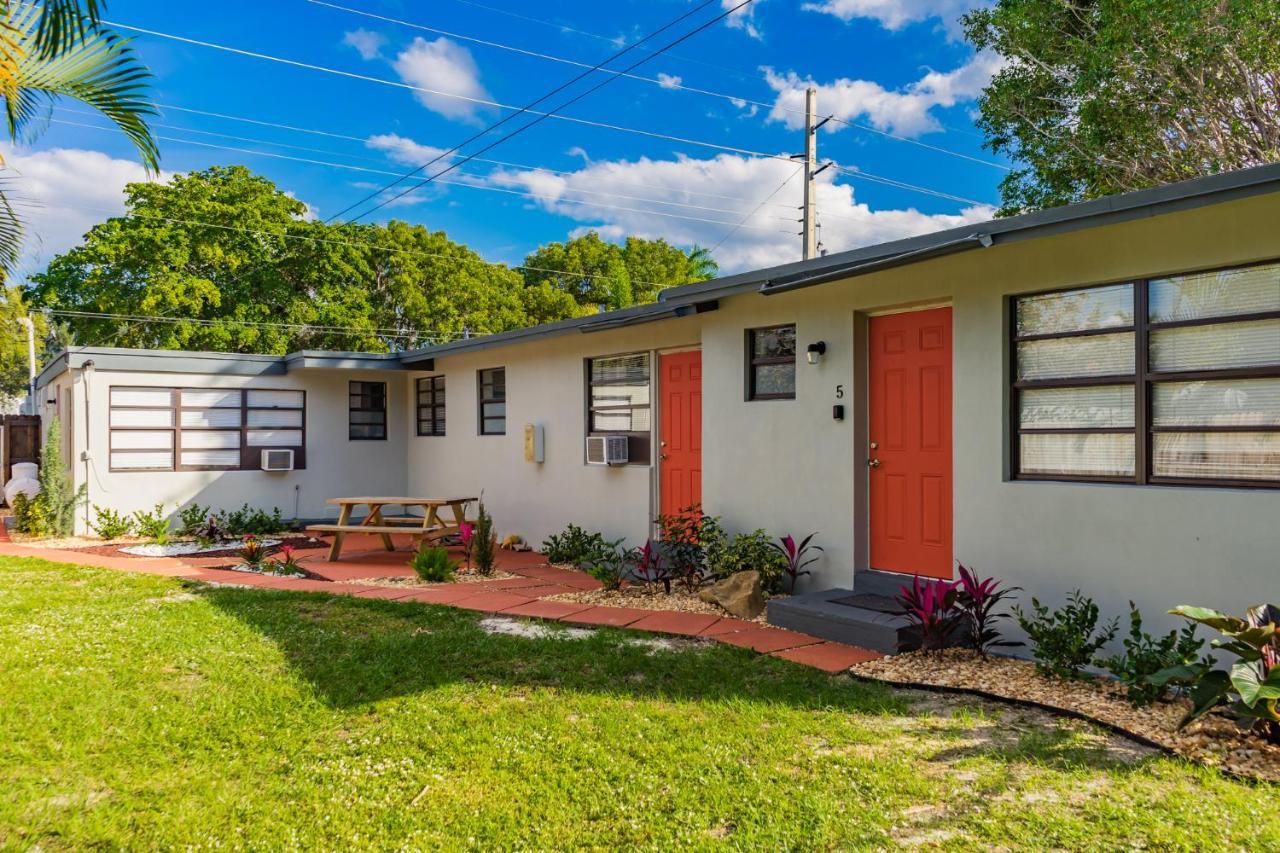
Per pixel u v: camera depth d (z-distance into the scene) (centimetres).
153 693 440
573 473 998
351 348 2533
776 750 366
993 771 341
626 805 316
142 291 2211
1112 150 1161
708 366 774
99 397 1124
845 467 645
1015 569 530
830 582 655
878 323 640
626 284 3162
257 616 614
